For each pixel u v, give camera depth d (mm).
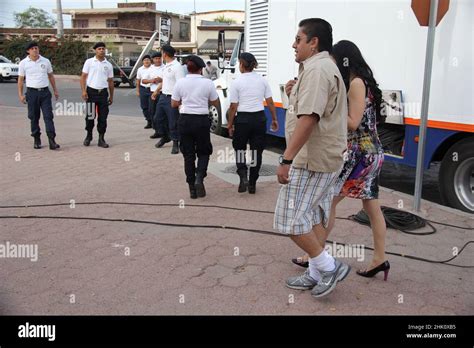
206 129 5957
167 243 4609
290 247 4531
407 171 8469
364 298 3613
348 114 3525
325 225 3699
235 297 3611
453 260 4277
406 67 6152
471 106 5414
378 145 3719
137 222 5172
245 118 6008
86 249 4457
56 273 3971
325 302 3549
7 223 5121
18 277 3895
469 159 5578
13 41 37938
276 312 3414
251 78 6012
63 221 5195
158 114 9211
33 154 8664
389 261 4246
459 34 5457
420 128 5363
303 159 3283
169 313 3389
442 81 5695
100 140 9359
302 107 3076
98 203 5816
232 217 5344
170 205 5762
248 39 9508
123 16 51875
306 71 3133
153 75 11039
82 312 3391
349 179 3691
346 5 6957
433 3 5039
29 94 8844
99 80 9047
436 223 5195
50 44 37562
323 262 3471
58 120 13305
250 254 4375
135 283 3812
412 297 3629
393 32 6270
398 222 4992
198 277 3924
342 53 3576
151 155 8633
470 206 5676
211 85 5977
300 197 3348
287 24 8320
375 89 3621
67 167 7688
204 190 6090
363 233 4895
